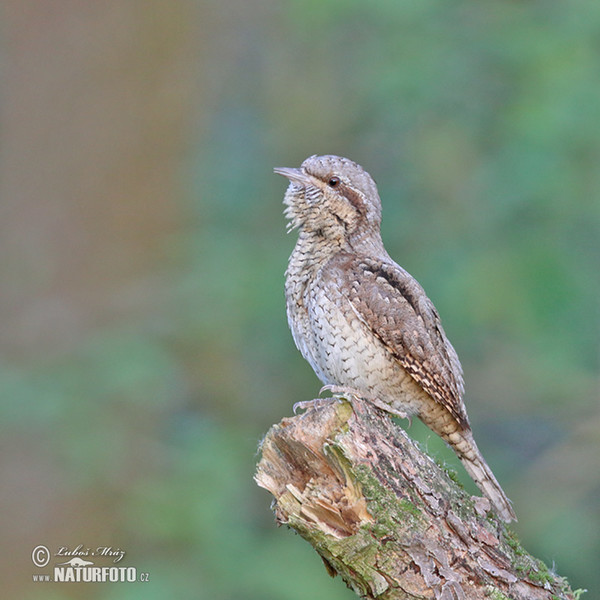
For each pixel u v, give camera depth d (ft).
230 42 60.59
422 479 22.76
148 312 42.29
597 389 50.47
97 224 42.11
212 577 39.99
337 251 30.09
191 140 44.93
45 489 39.34
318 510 22.58
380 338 28.84
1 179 42.04
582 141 48.47
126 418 40.68
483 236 49.96
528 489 49.03
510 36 52.65
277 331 47.52
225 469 42.29
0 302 41.09
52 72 42.22
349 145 58.08
